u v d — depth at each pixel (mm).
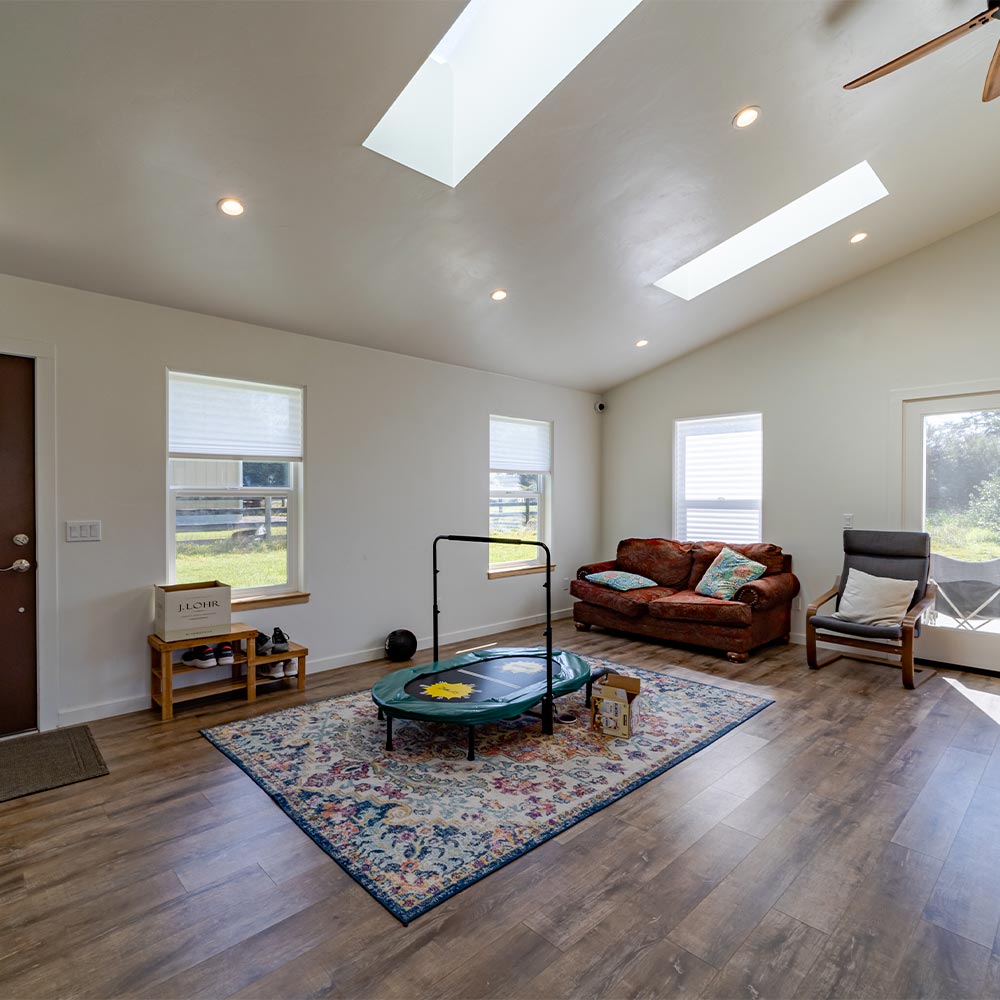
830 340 4957
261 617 3934
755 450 5488
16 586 3092
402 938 1685
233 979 1544
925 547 4301
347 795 2484
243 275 3324
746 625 4488
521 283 3891
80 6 1741
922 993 1499
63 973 1565
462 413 5160
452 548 5090
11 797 2467
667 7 2111
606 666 4117
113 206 2633
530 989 1509
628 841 2162
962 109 3010
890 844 2148
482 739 3070
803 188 3375
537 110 2443
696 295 4590
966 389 4312
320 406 4203
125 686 3414
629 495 6371
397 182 2729
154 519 3504
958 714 3445
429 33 2008
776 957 1615
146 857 2064
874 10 2305
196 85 2062
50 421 3154
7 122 2105
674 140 2775
